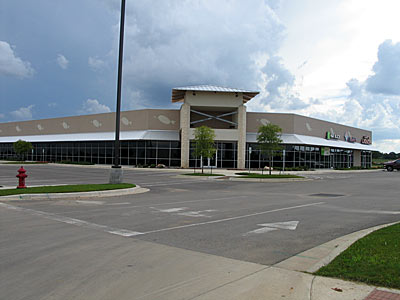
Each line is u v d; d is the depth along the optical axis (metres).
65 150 50.94
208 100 38.81
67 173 28.81
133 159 41.97
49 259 5.30
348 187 20.39
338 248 5.84
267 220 8.92
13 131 63.38
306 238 6.95
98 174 27.89
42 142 54.91
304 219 9.13
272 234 7.27
